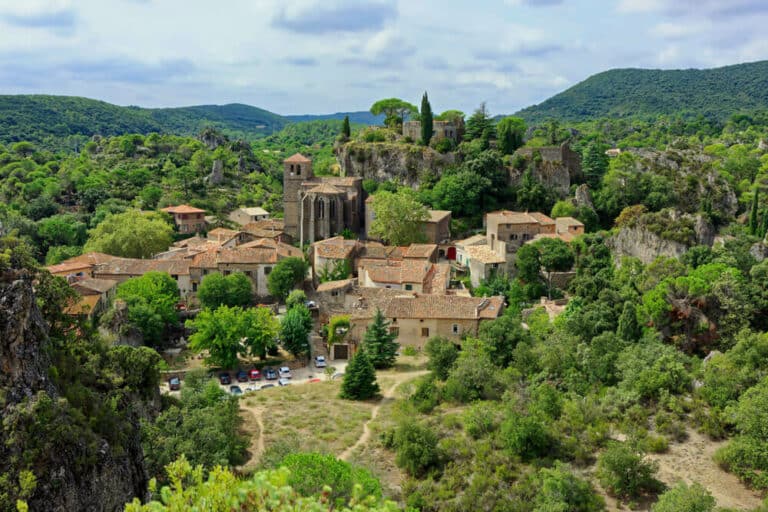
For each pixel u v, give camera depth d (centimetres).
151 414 5984
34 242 16212
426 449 6353
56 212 19638
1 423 3275
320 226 15800
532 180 16550
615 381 7588
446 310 9881
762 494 5466
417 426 6581
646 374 7162
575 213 15275
